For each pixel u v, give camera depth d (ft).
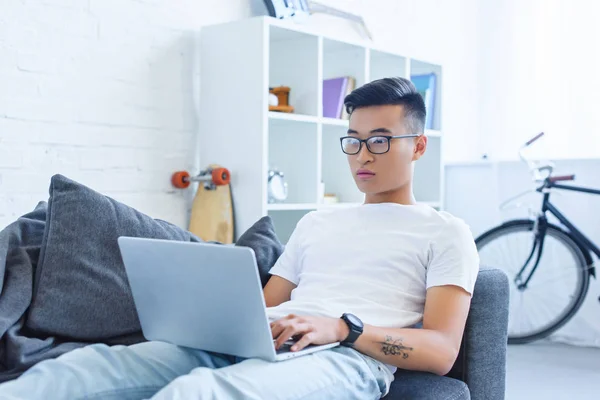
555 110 12.75
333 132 11.35
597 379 9.40
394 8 13.01
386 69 11.94
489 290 5.25
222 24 9.39
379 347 4.45
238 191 9.29
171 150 9.48
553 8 12.72
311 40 10.12
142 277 4.36
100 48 8.59
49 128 8.11
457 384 4.85
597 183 11.43
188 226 9.76
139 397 4.20
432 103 12.44
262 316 3.92
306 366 4.11
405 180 5.24
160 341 4.60
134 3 8.93
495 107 13.50
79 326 5.26
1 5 7.61
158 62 9.26
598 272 11.40
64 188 5.52
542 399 8.51
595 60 12.26
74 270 5.32
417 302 4.95
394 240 5.06
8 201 7.76
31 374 3.92
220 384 3.74
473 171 13.03
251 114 9.11
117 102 8.80
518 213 12.51
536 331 11.07
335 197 10.94
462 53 13.92
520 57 13.17
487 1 13.55
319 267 5.24
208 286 4.04
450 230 4.92
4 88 7.68
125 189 8.94
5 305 5.03
